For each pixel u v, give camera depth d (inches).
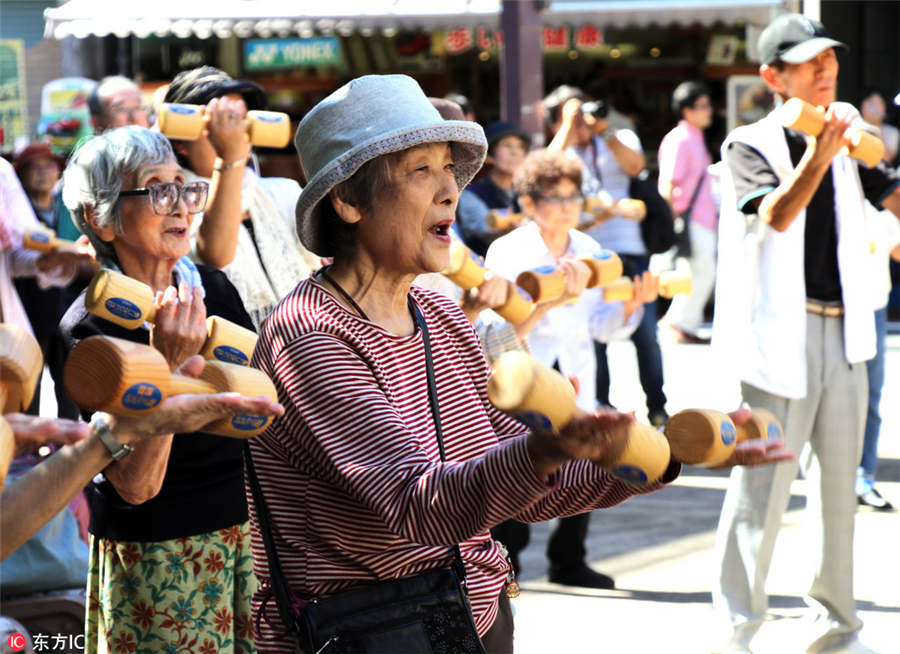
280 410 101.5
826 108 234.1
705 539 316.8
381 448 110.5
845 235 226.7
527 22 402.9
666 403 443.2
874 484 338.3
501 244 252.7
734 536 232.2
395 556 118.3
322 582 118.2
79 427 96.4
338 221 124.6
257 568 124.1
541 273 203.5
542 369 92.3
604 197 390.9
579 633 251.4
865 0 780.6
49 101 580.7
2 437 90.4
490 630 131.0
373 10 578.6
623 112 760.3
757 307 227.0
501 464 99.0
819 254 227.5
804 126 208.4
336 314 119.7
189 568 150.3
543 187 246.7
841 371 229.8
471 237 312.0
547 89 782.5
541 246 250.7
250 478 121.2
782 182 220.2
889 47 788.6
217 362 106.6
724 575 233.6
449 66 778.2
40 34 781.9
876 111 574.6
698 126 556.7
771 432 112.1
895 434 419.2
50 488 102.2
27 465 214.8
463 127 122.6
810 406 228.8
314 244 126.3
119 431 102.1
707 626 254.4
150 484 131.1
